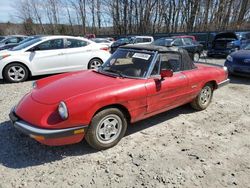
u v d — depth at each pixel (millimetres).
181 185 2762
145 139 3791
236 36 13805
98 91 3205
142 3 37094
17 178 2826
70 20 42906
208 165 3143
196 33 20609
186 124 4387
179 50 4430
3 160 3150
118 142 3639
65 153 3334
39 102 3186
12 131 3906
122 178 2861
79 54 8109
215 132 4094
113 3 38500
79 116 2980
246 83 7629
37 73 7605
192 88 4516
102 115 3215
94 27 41469
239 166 3141
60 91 3311
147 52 4008
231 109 5219
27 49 7461
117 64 4125
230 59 8055
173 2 35031
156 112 3994
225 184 2793
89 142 3271
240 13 31922
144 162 3178
